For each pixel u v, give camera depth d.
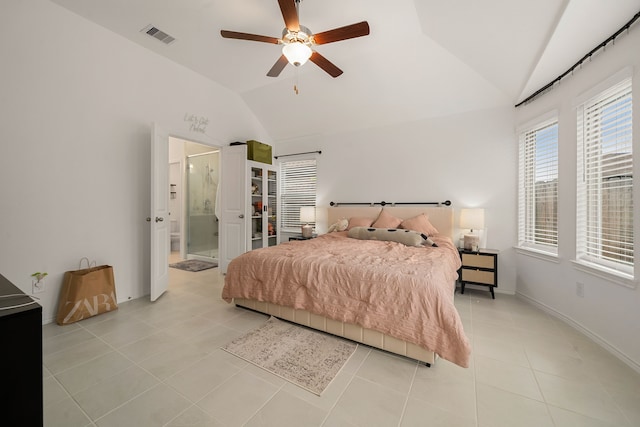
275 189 5.04
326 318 2.16
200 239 5.36
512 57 2.64
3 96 2.13
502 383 1.61
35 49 2.29
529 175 3.19
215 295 3.18
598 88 2.09
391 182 4.16
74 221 2.56
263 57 3.32
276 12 2.50
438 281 1.84
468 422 1.31
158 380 1.62
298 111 4.46
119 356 1.87
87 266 2.66
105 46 2.75
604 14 1.86
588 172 2.32
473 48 2.76
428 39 2.89
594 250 2.26
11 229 2.20
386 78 3.49
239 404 1.43
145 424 1.29
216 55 3.27
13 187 2.20
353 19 2.58
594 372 1.72
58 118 2.44
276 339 2.12
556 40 2.20
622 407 1.41
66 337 2.14
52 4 2.38
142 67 3.08
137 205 3.07
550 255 2.70
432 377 1.67
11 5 2.16
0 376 0.76
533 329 2.36
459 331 1.61
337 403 1.44
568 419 1.33
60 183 2.47
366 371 1.73
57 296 2.46
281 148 5.21
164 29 2.77
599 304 2.10
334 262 2.23
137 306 2.82
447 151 3.76
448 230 3.65
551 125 2.84
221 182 4.29
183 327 2.33
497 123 3.46
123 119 2.92
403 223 3.76
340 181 4.60
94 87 2.68
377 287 1.90
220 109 4.11
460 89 3.39
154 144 2.90
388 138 4.18
